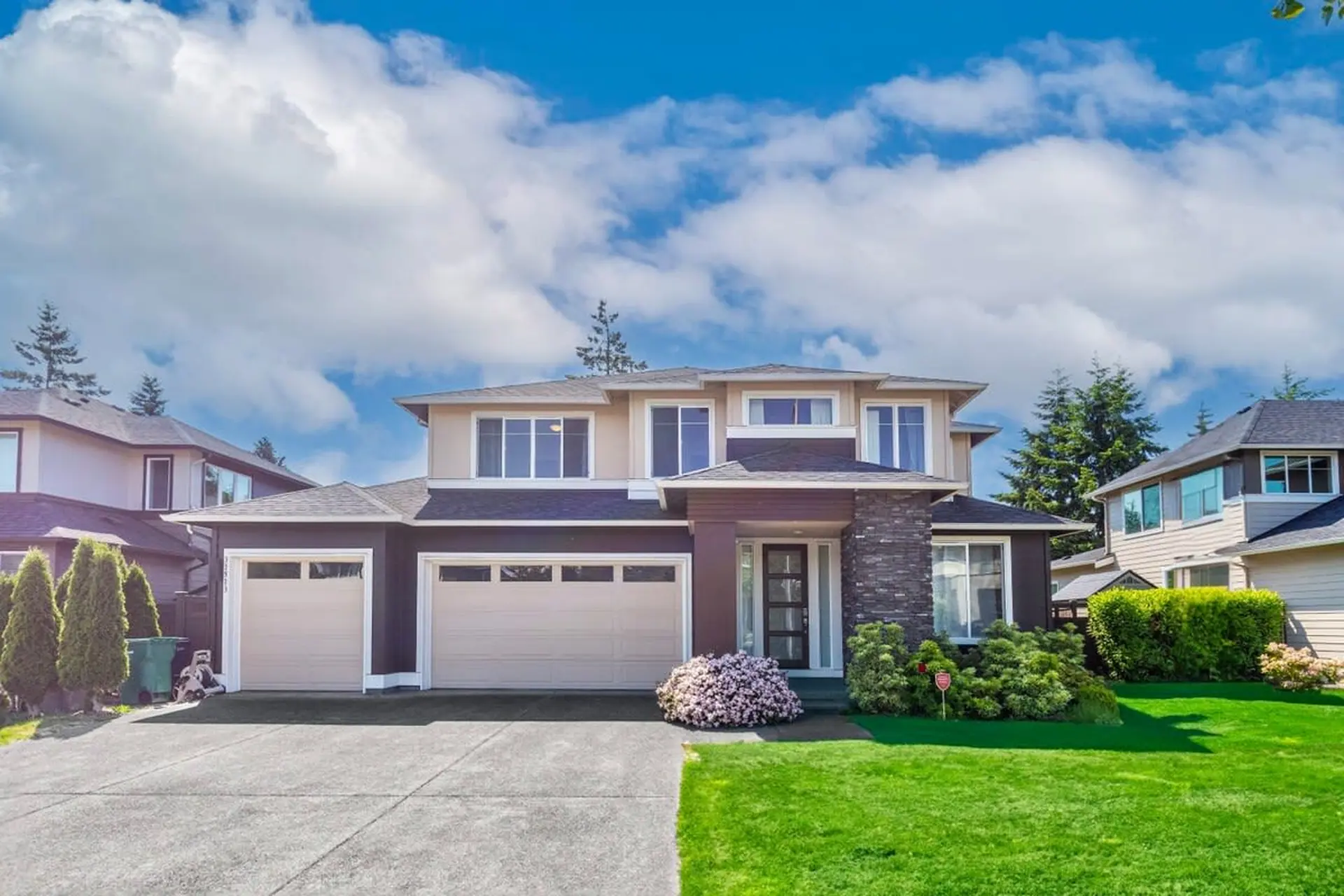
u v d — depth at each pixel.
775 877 6.28
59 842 7.30
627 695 15.80
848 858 6.62
